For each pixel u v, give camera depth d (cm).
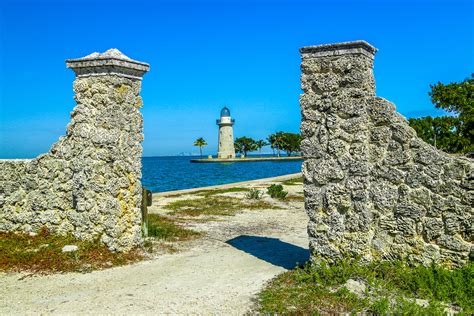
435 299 683
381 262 779
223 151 11156
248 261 962
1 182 1109
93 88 1003
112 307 689
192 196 2180
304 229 1365
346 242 800
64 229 1047
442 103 2744
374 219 789
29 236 1070
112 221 985
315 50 832
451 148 2738
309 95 841
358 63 792
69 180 1042
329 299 688
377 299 677
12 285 799
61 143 1052
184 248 1090
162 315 655
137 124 1047
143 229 1153
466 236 719
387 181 779
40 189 1072
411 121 2858
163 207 1795
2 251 973
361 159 788
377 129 788
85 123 1012
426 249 746
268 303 688
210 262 955
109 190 987
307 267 848
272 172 7150
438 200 738
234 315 650
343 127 805
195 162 12131
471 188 714
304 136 845
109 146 989
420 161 753
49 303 709
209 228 1363
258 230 1341
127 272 881
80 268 896
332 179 816
